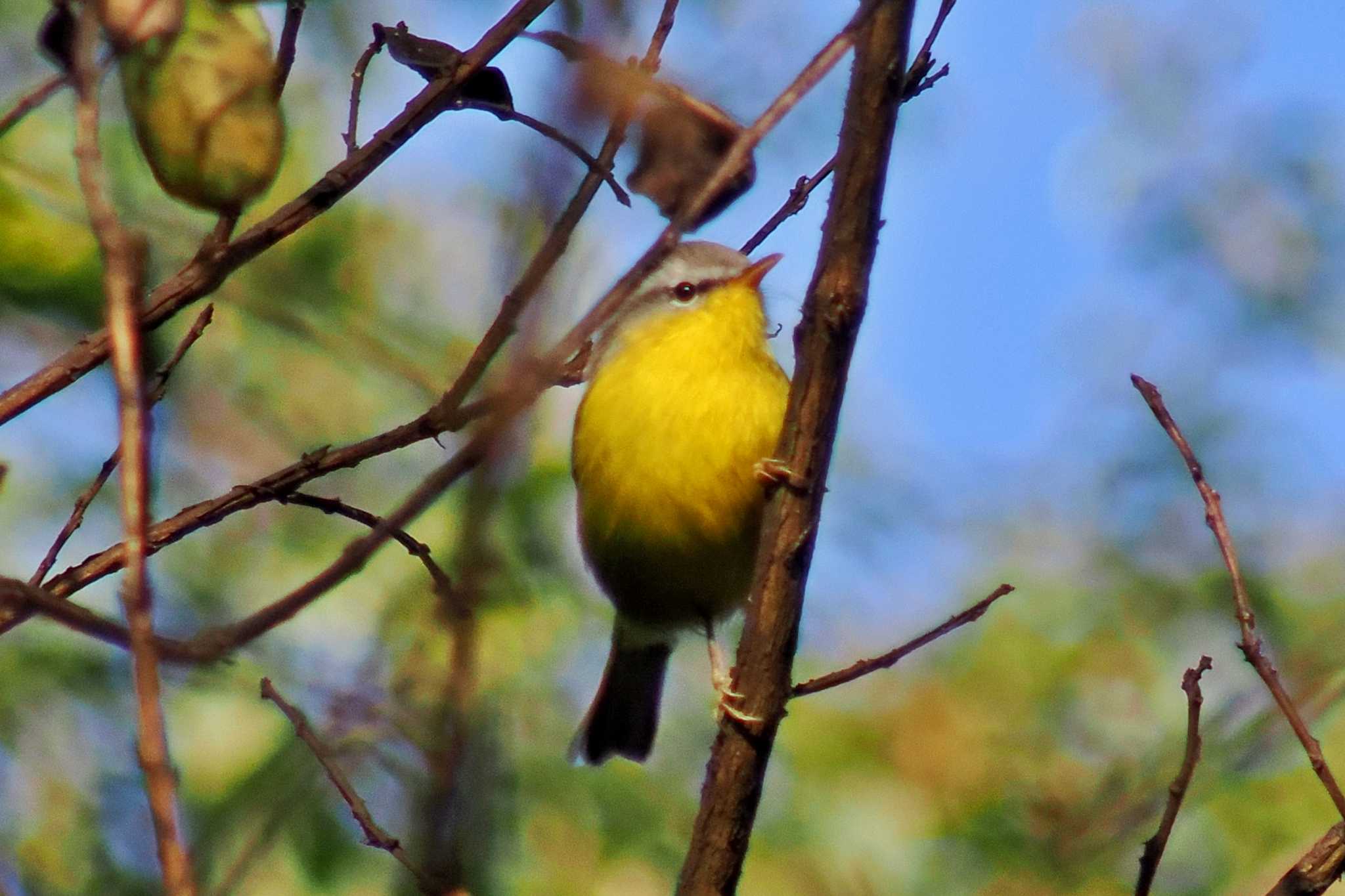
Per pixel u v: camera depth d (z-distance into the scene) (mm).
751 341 10375
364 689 5895
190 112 5531
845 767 14117
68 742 11117
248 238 6406
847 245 6664
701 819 7121
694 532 10305
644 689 12023
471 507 4156
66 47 5695
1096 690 14602
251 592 12000
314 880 9844
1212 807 12969
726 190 6160
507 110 6672
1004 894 12562
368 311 13008
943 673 14961
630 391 10305
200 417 12883
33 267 12398
